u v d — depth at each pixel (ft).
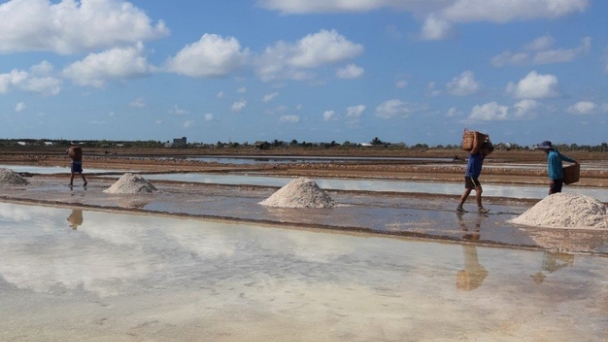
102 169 85.05
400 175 72.49
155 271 17.95
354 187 53.52
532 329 12.67
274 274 17.66
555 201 27.81
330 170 83.56
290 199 34.91
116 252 20.81
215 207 34.32
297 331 12.56
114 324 13.01
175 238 23.70
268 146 268.41
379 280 16.93
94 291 15.69
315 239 23.68
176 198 39.99
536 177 67.26
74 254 20.42
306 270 18.19
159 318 13.44
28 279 16.93
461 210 32.99
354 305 14.46
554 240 23.16
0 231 25.35
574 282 16.66
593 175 66.85
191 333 12.43
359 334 12.37
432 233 24.84
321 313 13.83
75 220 28.81
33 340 12.01
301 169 85.51
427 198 41.24
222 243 22.68
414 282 16.70
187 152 215.72
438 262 19.34
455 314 13.73
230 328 12.76
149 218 29.71
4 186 50.24
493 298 15.06
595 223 26.35
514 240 23.13
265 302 14.73
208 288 16.03
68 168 87.97
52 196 40.96
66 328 12.75
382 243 22.85
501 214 31.65
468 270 18.17
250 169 83.41
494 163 108.58
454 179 65.05
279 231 25.62
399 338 12.13
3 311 13.94
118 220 28.91
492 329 12.67
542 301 14.78
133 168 88.17
